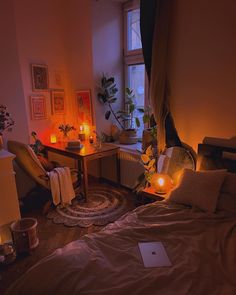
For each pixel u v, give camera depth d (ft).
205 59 7.63
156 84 8.54
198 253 4.45
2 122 8.84
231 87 7.16
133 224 5.59
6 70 10.09
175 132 8.91
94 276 3.86
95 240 4.89
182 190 6.54
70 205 10.32
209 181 6.31
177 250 4.61
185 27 7.95
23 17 10.94
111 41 12.02
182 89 8.45
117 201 10.66
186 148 8.71
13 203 7.50
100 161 12.91
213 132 7.86
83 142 12.44
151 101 8.76
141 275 3.91
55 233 8.29
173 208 6.24
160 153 8.95
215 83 7.52
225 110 7.43
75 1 11.60
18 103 10.63
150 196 7.77
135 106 12.14
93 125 12.28
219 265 4.20
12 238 7.21
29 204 10.61
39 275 3.97
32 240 7.16
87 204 10.41
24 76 11.30
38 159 9.66
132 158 10.98
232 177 6.31
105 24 11.63
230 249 4.62
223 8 6.94
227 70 7.17
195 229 5.30
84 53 11.76
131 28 12.04
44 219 9.25
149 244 4.78
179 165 8.02
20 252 7.04
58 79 12.75
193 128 8.39
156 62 8.36
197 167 7.92
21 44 11.02
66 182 9.73
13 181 7.43
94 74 11.68
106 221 9.00
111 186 12.39
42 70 11.95
